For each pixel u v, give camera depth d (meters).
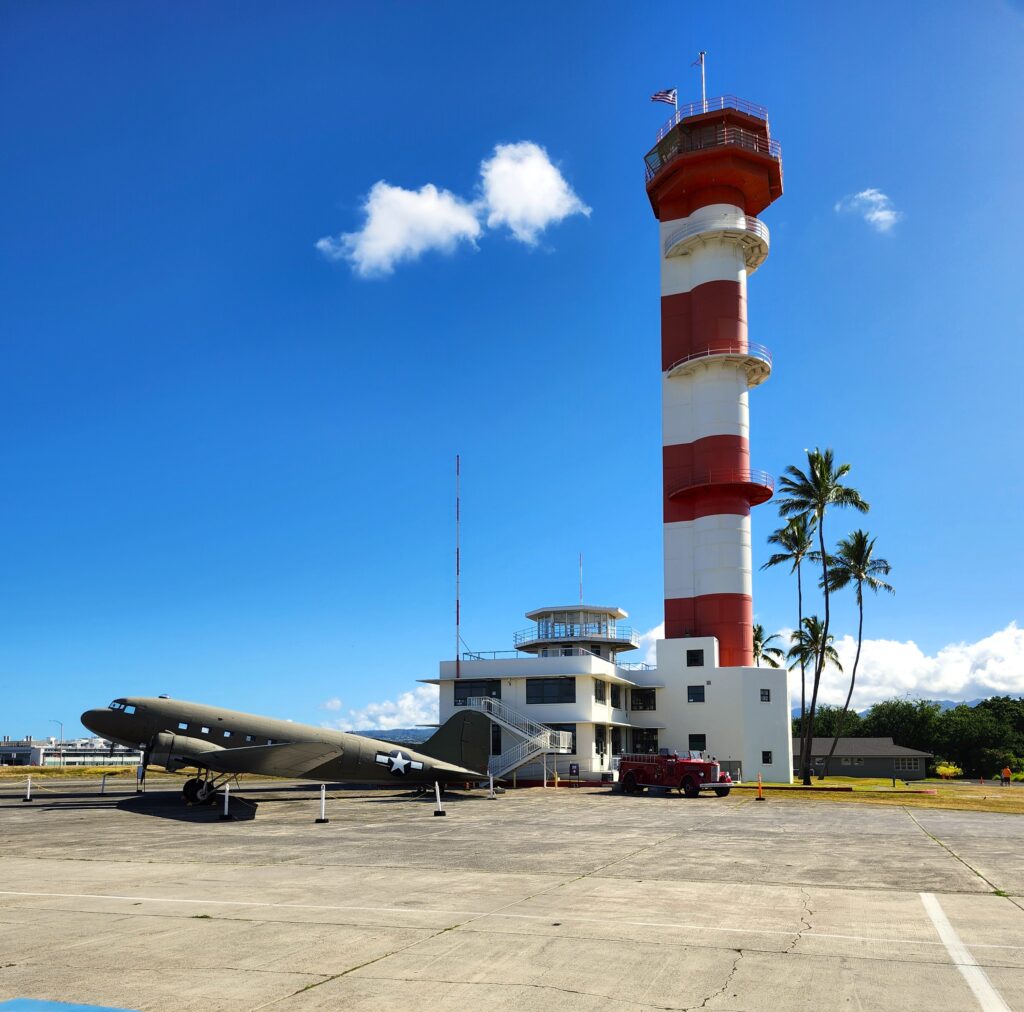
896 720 107.75
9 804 31.95
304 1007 7.42
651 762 43.53
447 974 8.48
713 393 62.47
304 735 36.28
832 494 61.88
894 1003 7.59
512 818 27.84
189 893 13.22
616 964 8.90
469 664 54.59
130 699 35.53
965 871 16.20
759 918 11.39
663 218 67.56
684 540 63.25
